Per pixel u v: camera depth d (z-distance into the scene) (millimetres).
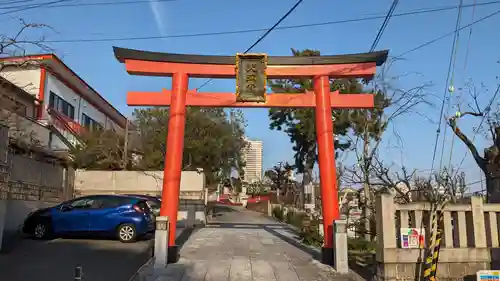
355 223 16750
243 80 13062
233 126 34156
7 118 17766
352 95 13328
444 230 10266
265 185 66438
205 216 23578
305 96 13250
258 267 11453
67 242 14484
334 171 12672
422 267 9938
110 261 11734
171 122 12805
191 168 31141
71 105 29781
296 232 19609
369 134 17328
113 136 28766
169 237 11945
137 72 13031
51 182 20688
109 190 24953
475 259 10141
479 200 10500
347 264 11234
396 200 15164
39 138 23266
